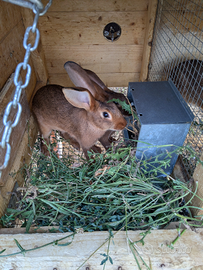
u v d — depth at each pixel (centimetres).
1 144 19
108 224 39
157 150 50
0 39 50
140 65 86
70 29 76
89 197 47
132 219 41
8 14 55
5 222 42
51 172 55
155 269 36
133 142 56
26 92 67
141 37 80
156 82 59
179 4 66
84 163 57
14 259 35
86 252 35
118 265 36
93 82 64
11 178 47
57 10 72
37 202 47
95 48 81
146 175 53
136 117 53
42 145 73
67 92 51
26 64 18
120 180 45
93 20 75
